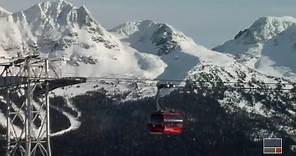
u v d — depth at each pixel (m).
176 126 117.25
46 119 118.62
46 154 120.12
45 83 117.94
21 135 121.88
